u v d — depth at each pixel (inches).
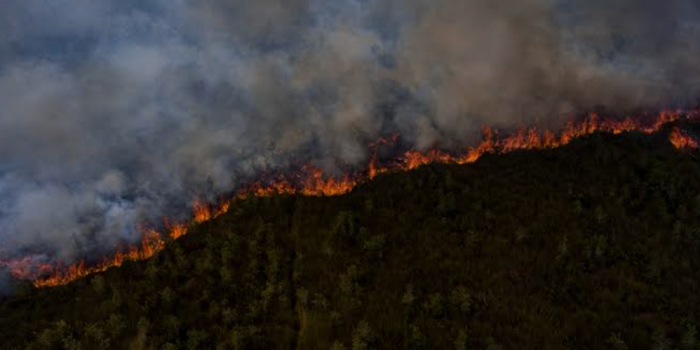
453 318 1536.7
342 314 1662.2
